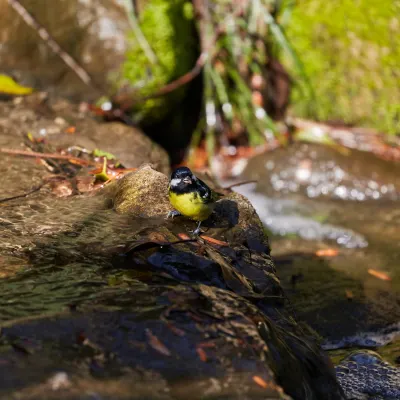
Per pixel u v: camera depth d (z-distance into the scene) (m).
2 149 2.54
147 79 3.29
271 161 3.54
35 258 2.07
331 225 3.12
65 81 3.27
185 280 2.02
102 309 1.92
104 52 3.29
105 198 2.31
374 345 2.41
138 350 1.84
